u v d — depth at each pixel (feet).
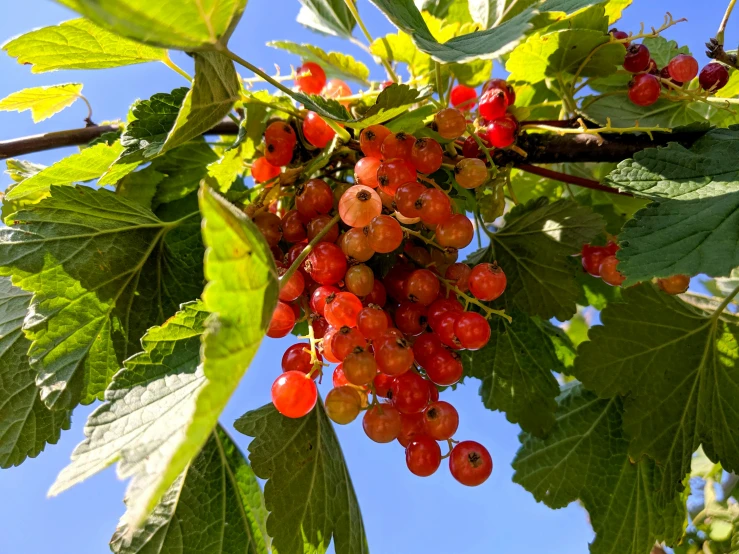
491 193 0.58
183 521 0.49
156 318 0.54
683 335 0.57
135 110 0.49
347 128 0.54
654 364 0.57
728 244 0.41
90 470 0.33
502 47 0.39
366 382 0.42
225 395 0.25
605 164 0.79
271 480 0.47
